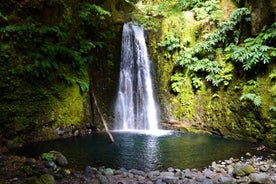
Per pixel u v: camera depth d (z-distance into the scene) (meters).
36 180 5.39
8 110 8.38
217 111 10.61
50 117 9.33
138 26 12.56
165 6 14.49
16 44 8.82
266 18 10.05
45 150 8.08
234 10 11.67
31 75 8.87
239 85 10.16
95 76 11.31
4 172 5.91
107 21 11.95
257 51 9.49
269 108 8.95
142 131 11.02
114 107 11.47
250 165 6.70
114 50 11.89
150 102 12.03
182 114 11.54
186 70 11.77
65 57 10.05
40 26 9.53
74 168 6.76
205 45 11.24
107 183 5.76
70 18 10.28
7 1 9.04
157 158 7.73
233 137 9.95
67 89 9.79
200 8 12.62
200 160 7.61
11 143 8.29
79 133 10.02
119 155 7.90
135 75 12.18
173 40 11.95
